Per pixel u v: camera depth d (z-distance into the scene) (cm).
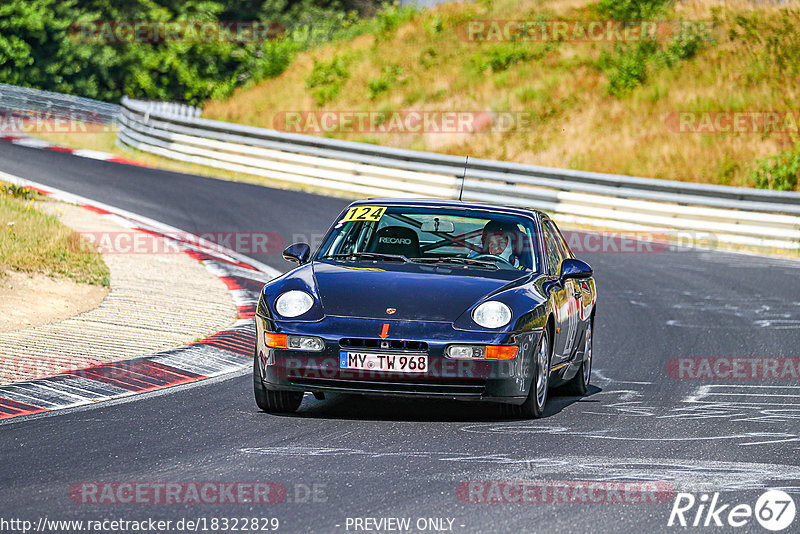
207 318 3988
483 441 2341
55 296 4031
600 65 11775
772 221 7550
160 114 10612
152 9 17700
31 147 10381
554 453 2233
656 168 9619
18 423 2414
